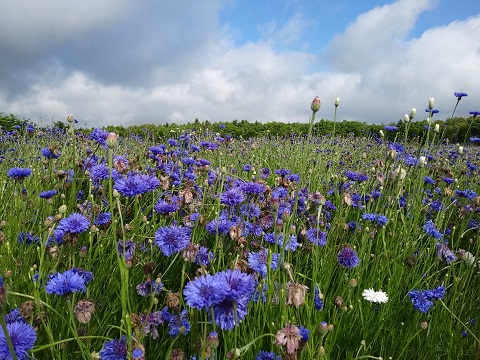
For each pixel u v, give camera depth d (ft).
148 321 1.56
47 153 3.12
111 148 1.38
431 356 1.88
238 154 6.54
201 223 2.43
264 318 1.57
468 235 3.31
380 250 2.68
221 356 1.58
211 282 1.14
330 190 4.01
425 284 2.45
